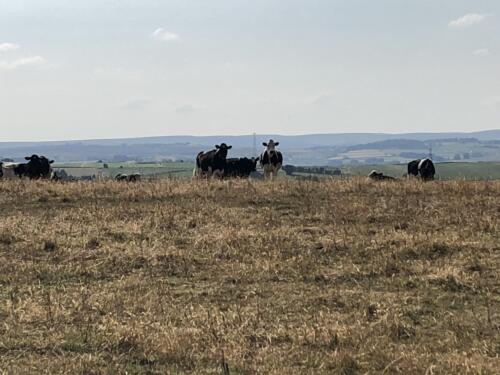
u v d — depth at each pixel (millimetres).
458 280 11945
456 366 8000
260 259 13719
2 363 8219
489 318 9992
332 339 9148
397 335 9453
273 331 9539
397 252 13984
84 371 8023
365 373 8000
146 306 10820
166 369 8164
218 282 12359
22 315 10070
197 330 9461
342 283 12266
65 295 11453
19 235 15906
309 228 16359
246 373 8023
